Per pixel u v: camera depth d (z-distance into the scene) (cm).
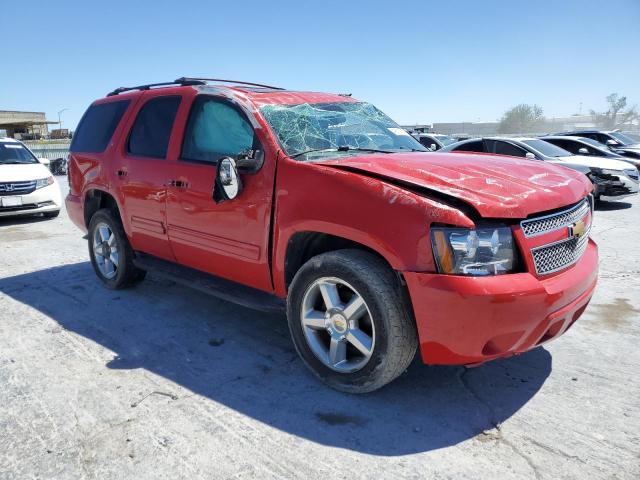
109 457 246
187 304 467
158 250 436
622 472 232
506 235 258
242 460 244
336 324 298
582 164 1046
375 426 271
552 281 270
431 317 255
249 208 336
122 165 454
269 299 348
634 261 601
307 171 304
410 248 258
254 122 343
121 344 381
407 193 266
